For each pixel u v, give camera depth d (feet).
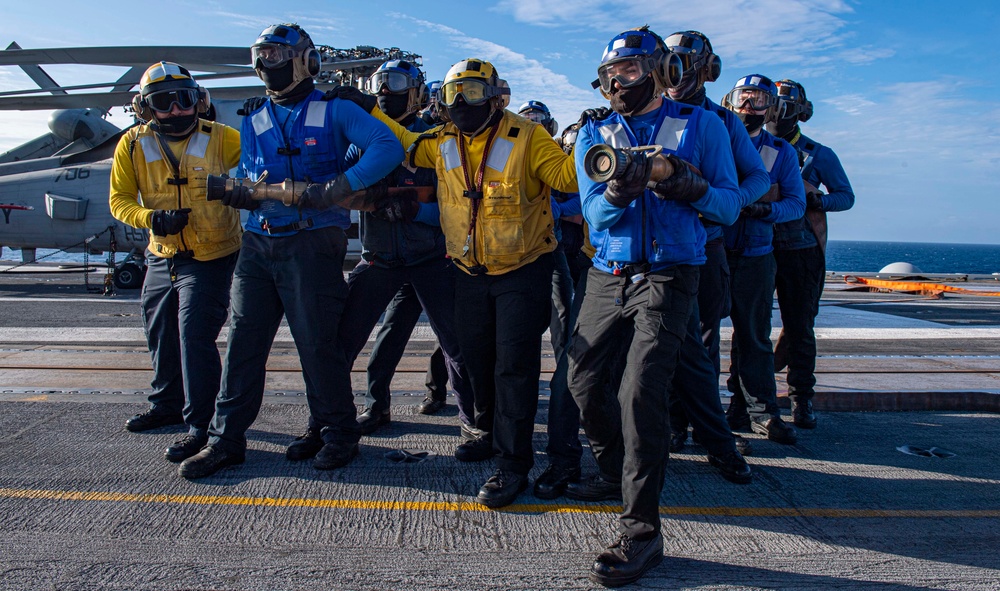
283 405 14.01
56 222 39.09
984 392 15.10
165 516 8.54
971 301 40.93
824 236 13.15
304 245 9.91
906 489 10.17
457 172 9.41
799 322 13.28
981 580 7.40
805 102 13.26
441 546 7.94
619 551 7.23
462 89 8.68
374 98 10.66
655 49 7.68
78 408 13.30
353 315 11.13
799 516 9.11
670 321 7.45
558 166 9.02
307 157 9.86
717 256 10.69
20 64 38.29
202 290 10.89
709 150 7.97
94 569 7.15
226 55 37.55
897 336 25.14
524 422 9.38
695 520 8.91
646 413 7.29
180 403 12.32
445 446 11.68
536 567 7.48
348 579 7.07
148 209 10.81
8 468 10.03
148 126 11.00
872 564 7.74
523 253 9.23
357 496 9.36
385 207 10.32
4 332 21.83
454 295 11.26
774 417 12.35
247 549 7.71
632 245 7.64
